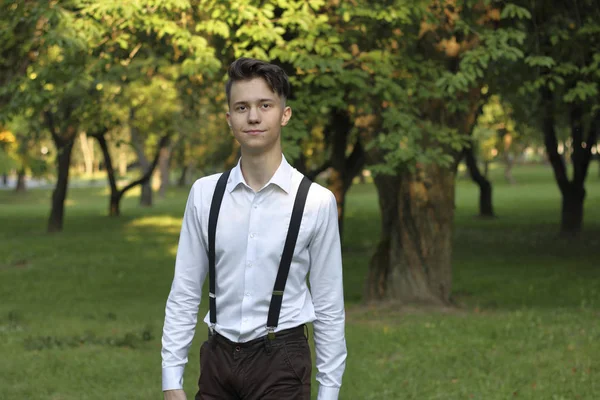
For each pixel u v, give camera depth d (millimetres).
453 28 12211
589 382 7961
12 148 12352
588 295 14914
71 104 20828
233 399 3074
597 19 12531
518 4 12156
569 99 11281
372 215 37312
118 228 32250
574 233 25750
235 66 2889
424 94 11406
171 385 3021
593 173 77312
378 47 12094
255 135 2889
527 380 8180
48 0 10711
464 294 15383
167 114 29672
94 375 8391
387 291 13242
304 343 3014
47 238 28172
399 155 10617
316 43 10750
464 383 8133
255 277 2967
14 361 9016
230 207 2990
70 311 13844
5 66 13227
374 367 8891
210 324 3057
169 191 67812
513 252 22203
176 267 3100
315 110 10852
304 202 2957
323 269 3018
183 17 10742
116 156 76188
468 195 52969
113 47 11867
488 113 32750
